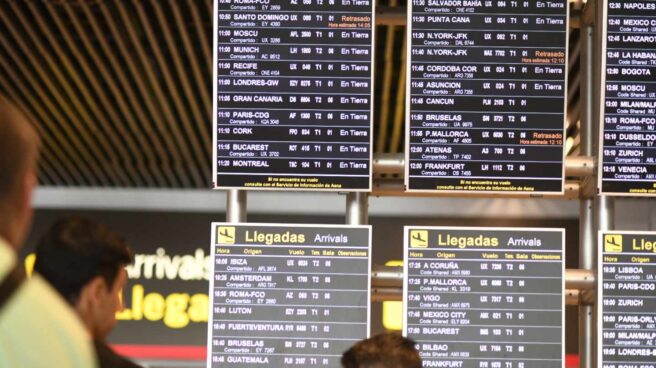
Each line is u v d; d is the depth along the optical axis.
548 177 5.18
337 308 5.19
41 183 12.12
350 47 5.24
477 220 11.55
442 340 5.18
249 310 5.20
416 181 5.18
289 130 5.21
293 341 5.18
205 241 11.65
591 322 5.40
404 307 5.19
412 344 3.75
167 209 11.74
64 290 2.64
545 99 5.20
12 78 9.15
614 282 5.15
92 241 2.67
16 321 1.20
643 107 5.16
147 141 10.80
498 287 5.21
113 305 2.73
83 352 1.24
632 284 5.15
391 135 10.96
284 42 5.24
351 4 5.25
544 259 5.21
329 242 5.22
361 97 5.23
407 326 5.19
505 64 5.22
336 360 5.16
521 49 5.22
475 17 5.23
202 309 11.41
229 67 5.23
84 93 9.28
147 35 7.96
